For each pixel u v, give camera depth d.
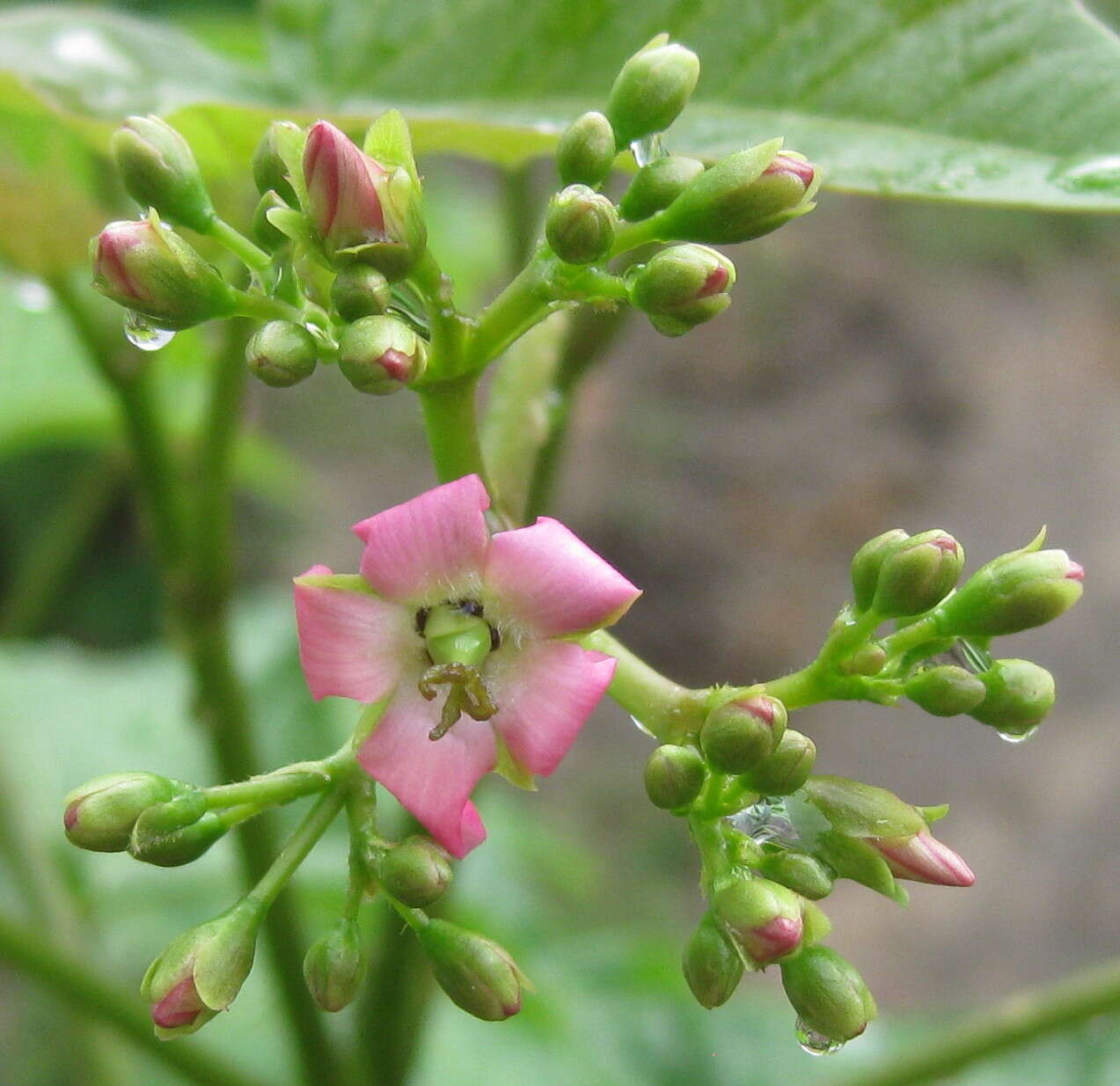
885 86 0.16
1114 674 0.58
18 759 0.28
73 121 0.17
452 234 0.38
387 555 0.15
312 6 0.18
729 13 0.17
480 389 0.48
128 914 0.26
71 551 0.34
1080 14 0.16
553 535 0.15
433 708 0.15
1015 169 0.16
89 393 0.29
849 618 0.16
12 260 0.19
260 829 0.19
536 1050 0.26
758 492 0.66
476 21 0.18
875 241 0.77
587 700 0.15
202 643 0.20
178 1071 0.20
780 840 0.15
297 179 0.15
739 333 0.72
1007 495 0.65
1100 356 0.72
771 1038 0.26
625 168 0.17
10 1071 0.32
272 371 0.15
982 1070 0.24
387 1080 0.20
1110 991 0.19
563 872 0.32
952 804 0.54
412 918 0.15
